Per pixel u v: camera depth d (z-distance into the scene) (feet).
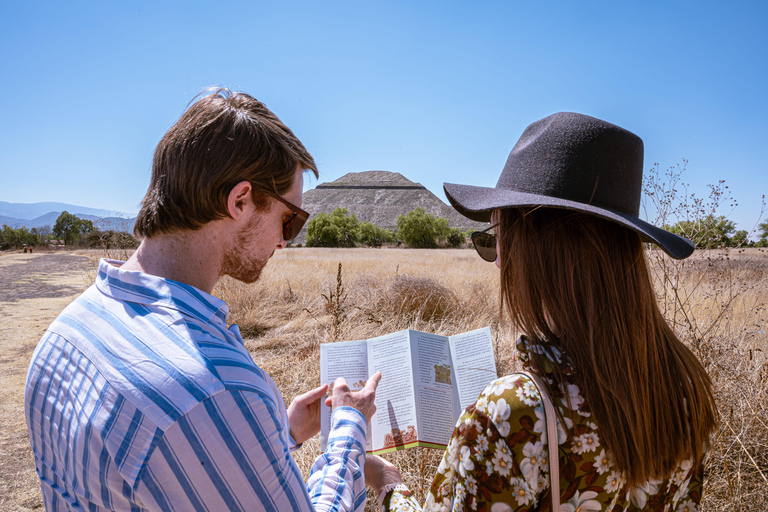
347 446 2.87
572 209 2.24
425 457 6.85
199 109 2.41
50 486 2.20
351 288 20.97
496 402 2.15
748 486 6.32
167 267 2.38
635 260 2.37
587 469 2.11
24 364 15.31
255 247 2.56
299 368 11.34
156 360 1.97
